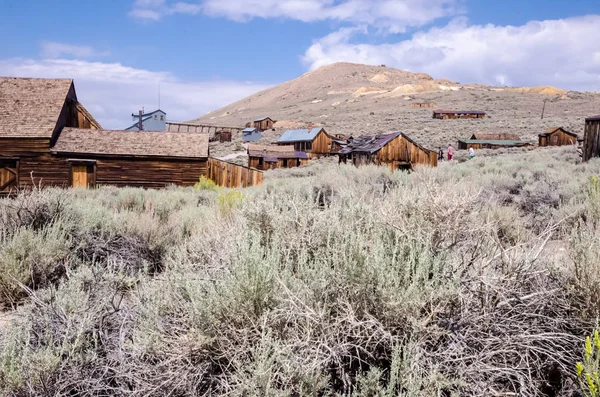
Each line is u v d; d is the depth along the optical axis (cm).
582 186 958
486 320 242
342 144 7206
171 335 261
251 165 6009
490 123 9100
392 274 248
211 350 246
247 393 205
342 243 290
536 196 920
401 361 221
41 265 463
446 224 314
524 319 255
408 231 305
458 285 251
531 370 248
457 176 1426
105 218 656
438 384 205
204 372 234
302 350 225
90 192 1489
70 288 350
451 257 287
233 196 775
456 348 225
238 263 277
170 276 313
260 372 203
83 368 261
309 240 327
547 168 1722
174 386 230
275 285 265
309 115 15888
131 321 300
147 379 238
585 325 260
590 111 10694
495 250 304
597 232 334
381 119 11844
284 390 206
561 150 3509
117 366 265
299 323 249
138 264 523
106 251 558
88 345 283
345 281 256
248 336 246
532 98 14462
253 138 10062
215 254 353
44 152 2402
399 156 3031
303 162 6166
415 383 205
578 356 247
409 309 237
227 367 233
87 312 307
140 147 2570
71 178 2438
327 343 229
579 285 264
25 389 246
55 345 291
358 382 229
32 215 577
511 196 995
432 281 246
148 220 637
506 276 274
